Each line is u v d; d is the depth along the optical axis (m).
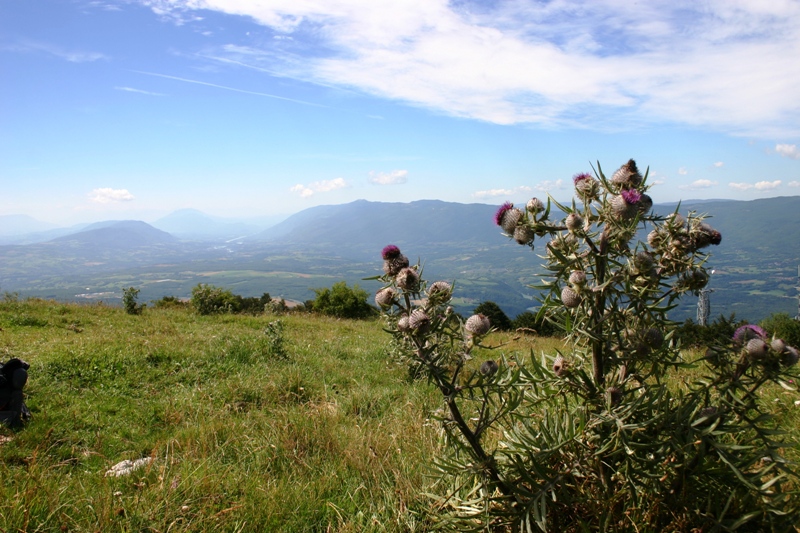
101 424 5.54
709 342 2.36
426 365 2.30
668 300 2.39
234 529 3.20
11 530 2.99
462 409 4.84
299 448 4.62
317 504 3.56
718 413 2.14
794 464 2.06
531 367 2.69
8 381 5.18
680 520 2.30
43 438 4.84
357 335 13.66
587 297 2.27
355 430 5.10
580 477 2.49
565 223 2.38
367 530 3.15
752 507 2.28
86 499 3.48
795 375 2.16
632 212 2.18
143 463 4.27
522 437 2.38
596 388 2.37
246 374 7.82
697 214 2.41
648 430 2.26
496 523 2.40
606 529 2.22
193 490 3.56
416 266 2.45
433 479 3.34
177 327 13.06
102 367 7.58
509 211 2.52
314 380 7.71
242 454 4.59
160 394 6.82
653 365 2.30
